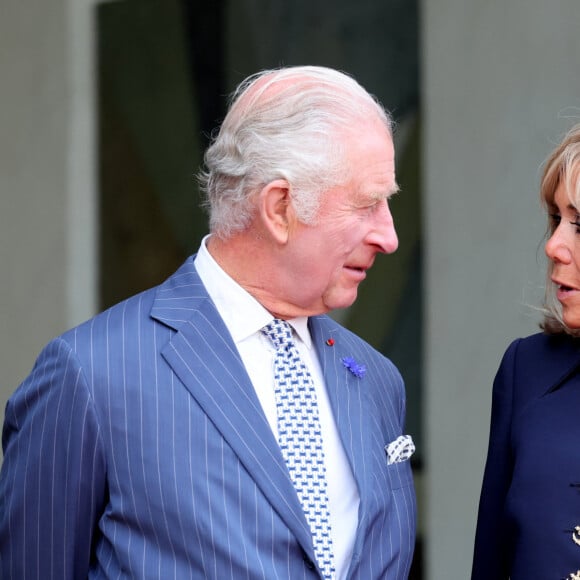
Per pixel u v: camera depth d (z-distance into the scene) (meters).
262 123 8.58
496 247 17.48
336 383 9.15
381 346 18.59
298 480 8.64
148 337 8.67
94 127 20.81
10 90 21.28
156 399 8.45
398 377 9.93
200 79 19.95
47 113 21.06
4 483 8.73
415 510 9.40
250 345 8.89
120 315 8.83
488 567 9.52
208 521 8.19
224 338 8.74
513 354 9.73
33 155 21.23
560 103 16.61
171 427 8.39
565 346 9.52
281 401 8.83
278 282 8.75
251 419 8.52
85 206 20.92
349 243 8.60
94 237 20.91
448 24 17.75
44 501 8.46
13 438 8.76
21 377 21.56
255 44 19.47
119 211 20.72
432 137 18.00
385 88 18.38
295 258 8.61
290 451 8.70
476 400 17.80
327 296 8.83
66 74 20.86
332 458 8.88
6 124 21.38
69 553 8.49
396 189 8.84
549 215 9.22
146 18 20.33
